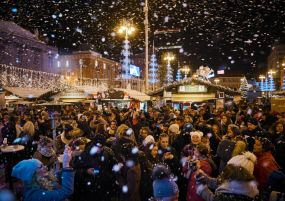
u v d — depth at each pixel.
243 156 4.15
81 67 58.59
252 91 36.28
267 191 3.90
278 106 14.59
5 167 8.77
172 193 3.04
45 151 5.95
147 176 5.23
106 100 19.47
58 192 3.57
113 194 5.17
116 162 5.15
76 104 22.33
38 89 23.09
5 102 22.31
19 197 3.48
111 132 9.40
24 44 44.94
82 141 5.48
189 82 18.23
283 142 6.67
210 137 8.07
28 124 9.74
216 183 3.91
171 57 48.22
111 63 70.50
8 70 39.78
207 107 14.21
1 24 43.06
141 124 11.39
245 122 11.27
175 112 13.67
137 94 18.73
